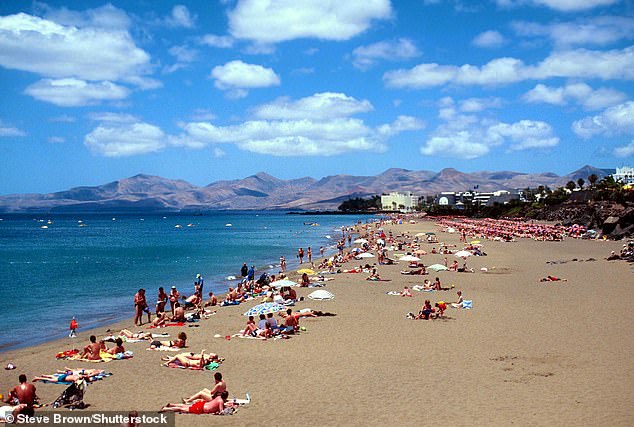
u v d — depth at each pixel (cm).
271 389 1631
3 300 3666
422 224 17850
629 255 5406
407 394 1559
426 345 2152
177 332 2511
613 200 10519
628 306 2938
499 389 1587
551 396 1515
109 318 3044
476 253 6247
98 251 8388
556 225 11488
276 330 2389
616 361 1867
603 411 1391
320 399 1531
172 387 1673
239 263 6322
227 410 1430
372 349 2102
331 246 9219
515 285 3853
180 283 4569
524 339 2222
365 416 1391
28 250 8719
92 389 1659
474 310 2900
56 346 2308
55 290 4147
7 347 2325
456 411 1411
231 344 2225
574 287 3662
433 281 4194
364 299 3372
